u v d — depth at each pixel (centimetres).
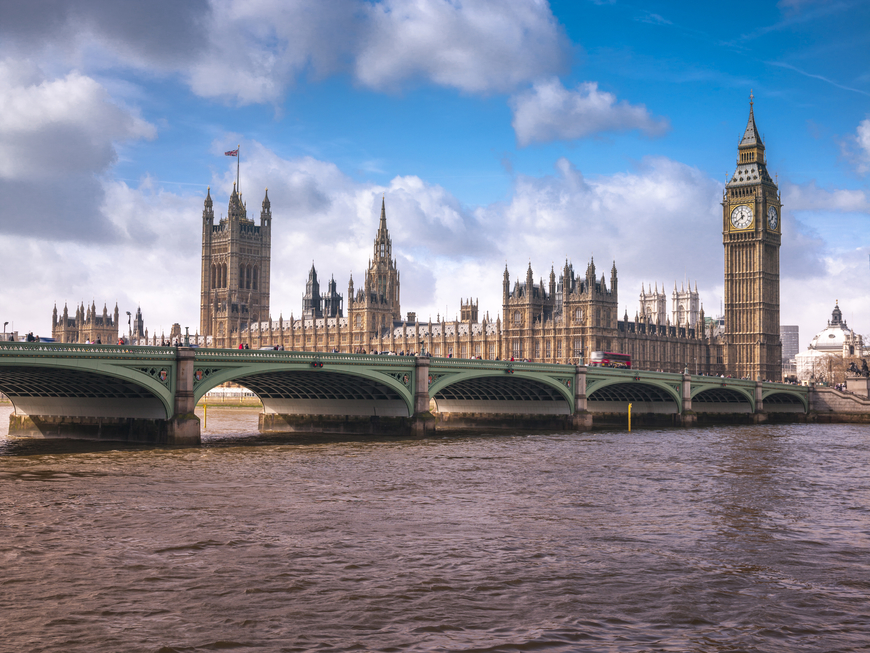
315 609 3412
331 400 11762
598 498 5994
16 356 7331
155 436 8956
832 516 5406
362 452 8825
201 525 4862
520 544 4506
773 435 12650
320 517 5141
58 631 3136
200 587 3675
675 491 6359
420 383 10969
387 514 5272
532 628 3241
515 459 8350
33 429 10362
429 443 10038
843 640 3162
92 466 7231
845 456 9138
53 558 4103
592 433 12381
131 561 4066
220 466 7369
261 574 3875
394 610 3412
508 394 13638
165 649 2981
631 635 3188
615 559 4225
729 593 3700
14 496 5706
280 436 11112
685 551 4406
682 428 14562
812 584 3841
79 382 8888
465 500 5825
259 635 3127
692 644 3106
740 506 5741
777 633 3228
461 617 3347
